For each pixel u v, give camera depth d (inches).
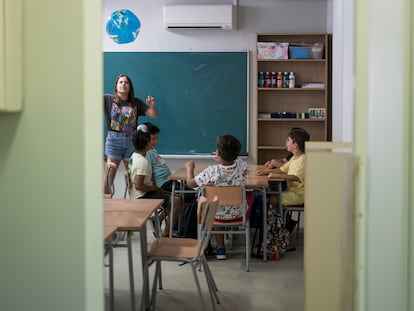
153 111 266.2
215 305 147.5
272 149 300.4
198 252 136.7
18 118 83.2
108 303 150.0
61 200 83.4
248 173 207.2
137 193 212.8
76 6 81.6
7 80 78.1
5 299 84.9
